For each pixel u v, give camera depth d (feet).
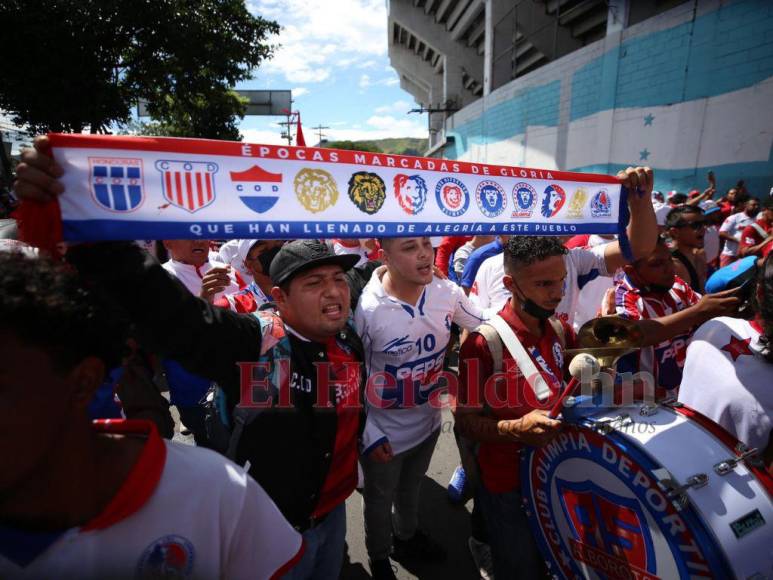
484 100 66.74
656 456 4.03
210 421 5.87
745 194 25.00
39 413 2.07
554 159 46.01
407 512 7.89
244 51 49.88
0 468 2.05
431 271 6.54
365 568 8.05
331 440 4.94
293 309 4.75
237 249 11.77
